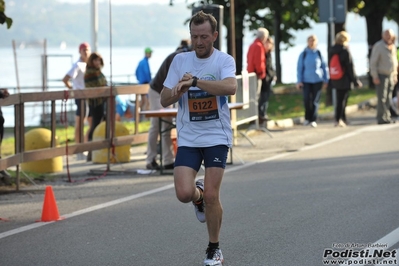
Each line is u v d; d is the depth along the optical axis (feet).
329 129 78.33
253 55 74.64
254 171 53.47
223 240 34.86
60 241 35.58
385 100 80.79
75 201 44.93
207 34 30.45
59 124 97.04
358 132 74.64
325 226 36.94
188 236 35.91
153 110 55.16
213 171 30.48
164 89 31.24
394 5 132.57
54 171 56.59
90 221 39.50
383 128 77.25
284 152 62.59
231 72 30.50
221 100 30.81
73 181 52.03
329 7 86.94
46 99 50.72
